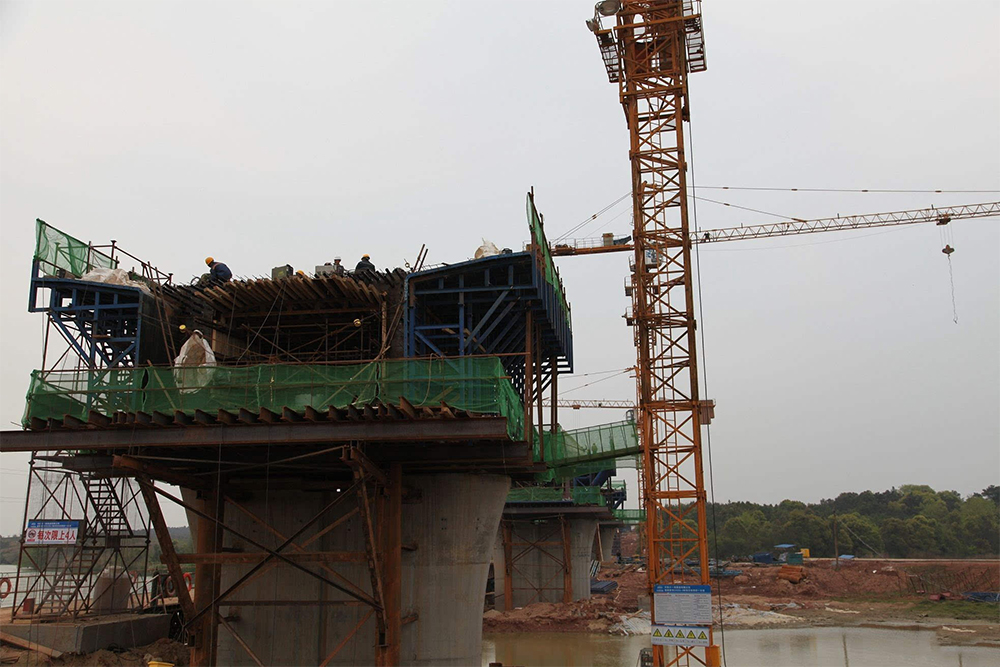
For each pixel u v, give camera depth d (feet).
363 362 103.09
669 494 165.78
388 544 101.50
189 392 92.07
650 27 183.11
